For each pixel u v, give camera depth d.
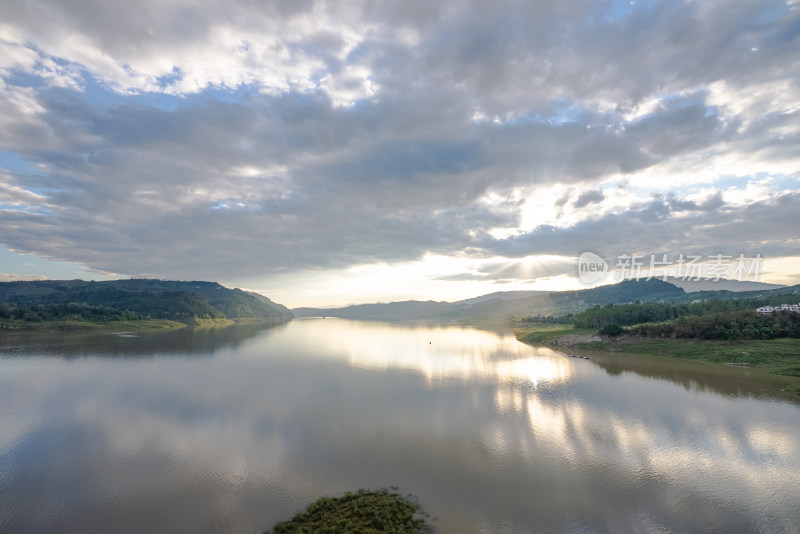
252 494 37.97
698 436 52.56
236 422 58.94
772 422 57.97
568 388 80.31
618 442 50.75
